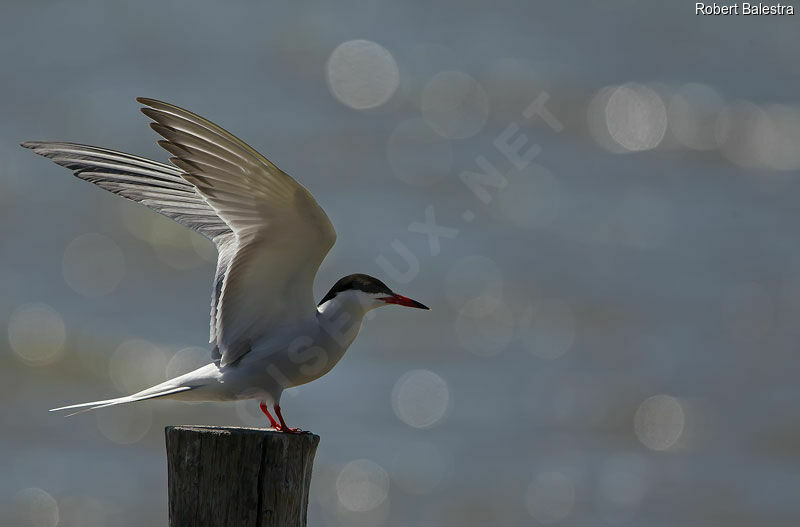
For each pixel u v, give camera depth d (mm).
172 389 5777
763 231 20578
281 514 5184
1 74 26391
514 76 27578
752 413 14180
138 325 16422
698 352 16062
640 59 29125
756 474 12625
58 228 19594
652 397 14562
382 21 30750
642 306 17516
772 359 15945
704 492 12156
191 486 5184
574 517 11508
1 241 18938
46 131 23453
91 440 13141
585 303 17266
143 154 22938
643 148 24641
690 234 20312
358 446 12672
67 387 14938
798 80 28531
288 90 26641
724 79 28219
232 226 5500
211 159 5270
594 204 21250
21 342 15766
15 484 11758
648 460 12906
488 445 12969
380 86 26797
